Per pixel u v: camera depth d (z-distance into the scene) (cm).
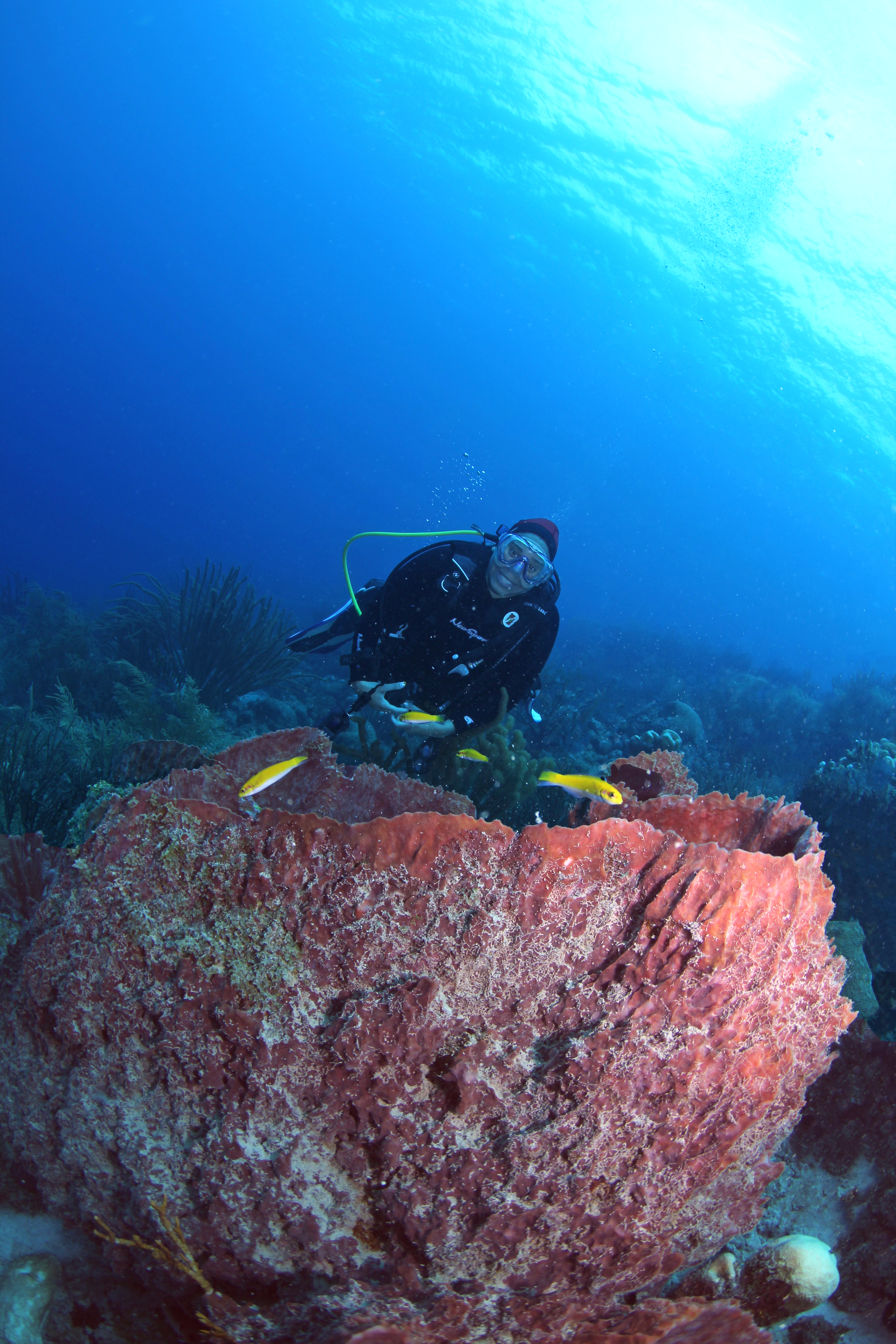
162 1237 142
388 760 404
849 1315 174
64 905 158
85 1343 152
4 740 456
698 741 944
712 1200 153
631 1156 137
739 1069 144
